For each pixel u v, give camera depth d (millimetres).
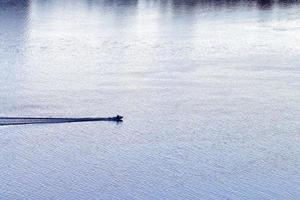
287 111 51406
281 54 69625
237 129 48000
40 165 42688
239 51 71562
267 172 41375
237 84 58375
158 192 39375
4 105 53562
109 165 42531
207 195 39000
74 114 51375
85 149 44906
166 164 42594
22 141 46312
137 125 48906
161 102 53844
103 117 50625
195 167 42125
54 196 39031
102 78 61156
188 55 70188
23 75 62688
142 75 61938
